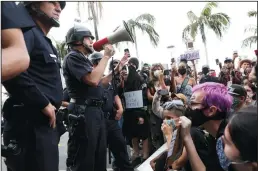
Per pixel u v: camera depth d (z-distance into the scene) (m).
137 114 5.43
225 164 1.80
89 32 3.43
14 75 1.71
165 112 2.56
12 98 2.26
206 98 2.12
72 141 3.32
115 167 4.66
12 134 2.25
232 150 1.27
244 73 5.90
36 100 2.14
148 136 5.59
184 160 2.24
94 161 3.45
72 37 3.38
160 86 5.02
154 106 4.87
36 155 2.24
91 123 3.34
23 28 1.96
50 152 2.28
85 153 3.32
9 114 2.26
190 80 6.27
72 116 3.17
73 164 3.36
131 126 5.48
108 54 3.37
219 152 1.85
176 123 2.20
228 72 6.92
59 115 2.47
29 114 2.23
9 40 1.78
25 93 2.11
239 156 1.25
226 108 2.11
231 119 1.28
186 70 5.88
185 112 2.32
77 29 3.39
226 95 2.14
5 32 1.77
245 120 1.22
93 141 3.35
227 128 1.30
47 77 2.31
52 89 2.34
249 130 1.20
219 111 2.10
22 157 2.25
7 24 1.79
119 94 5.28
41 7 2.33
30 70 2.25
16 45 1.78
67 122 3.12
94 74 3.25
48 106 2.20
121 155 4.41
